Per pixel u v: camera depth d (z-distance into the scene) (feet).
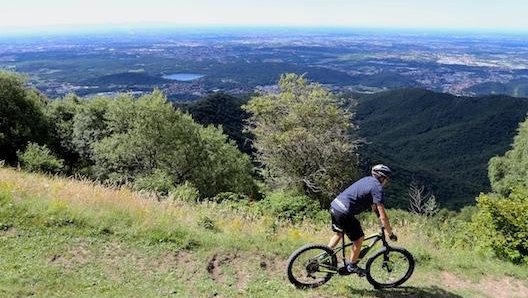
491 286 25.36
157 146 106.01
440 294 22.89
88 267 21.33
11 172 43.04
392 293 22.15
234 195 43.52
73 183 37.58
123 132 112.68
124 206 29.32
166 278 21.38
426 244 31.76
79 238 23.65
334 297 21.02
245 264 23.59
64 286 19.31
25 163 88.94
